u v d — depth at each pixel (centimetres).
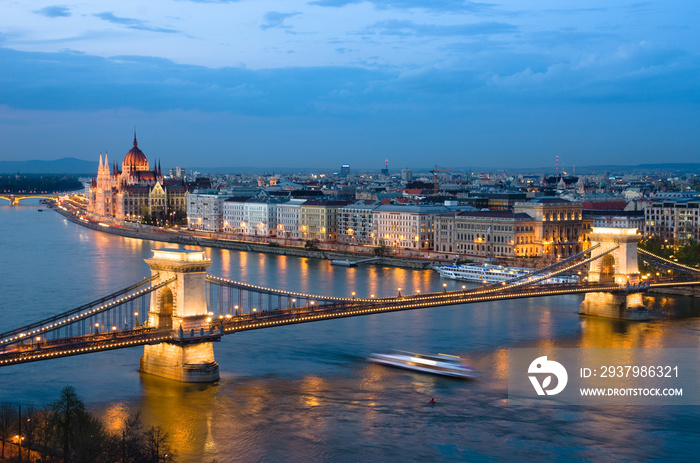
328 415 18262
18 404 18338
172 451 16175
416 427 17688
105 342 19175
